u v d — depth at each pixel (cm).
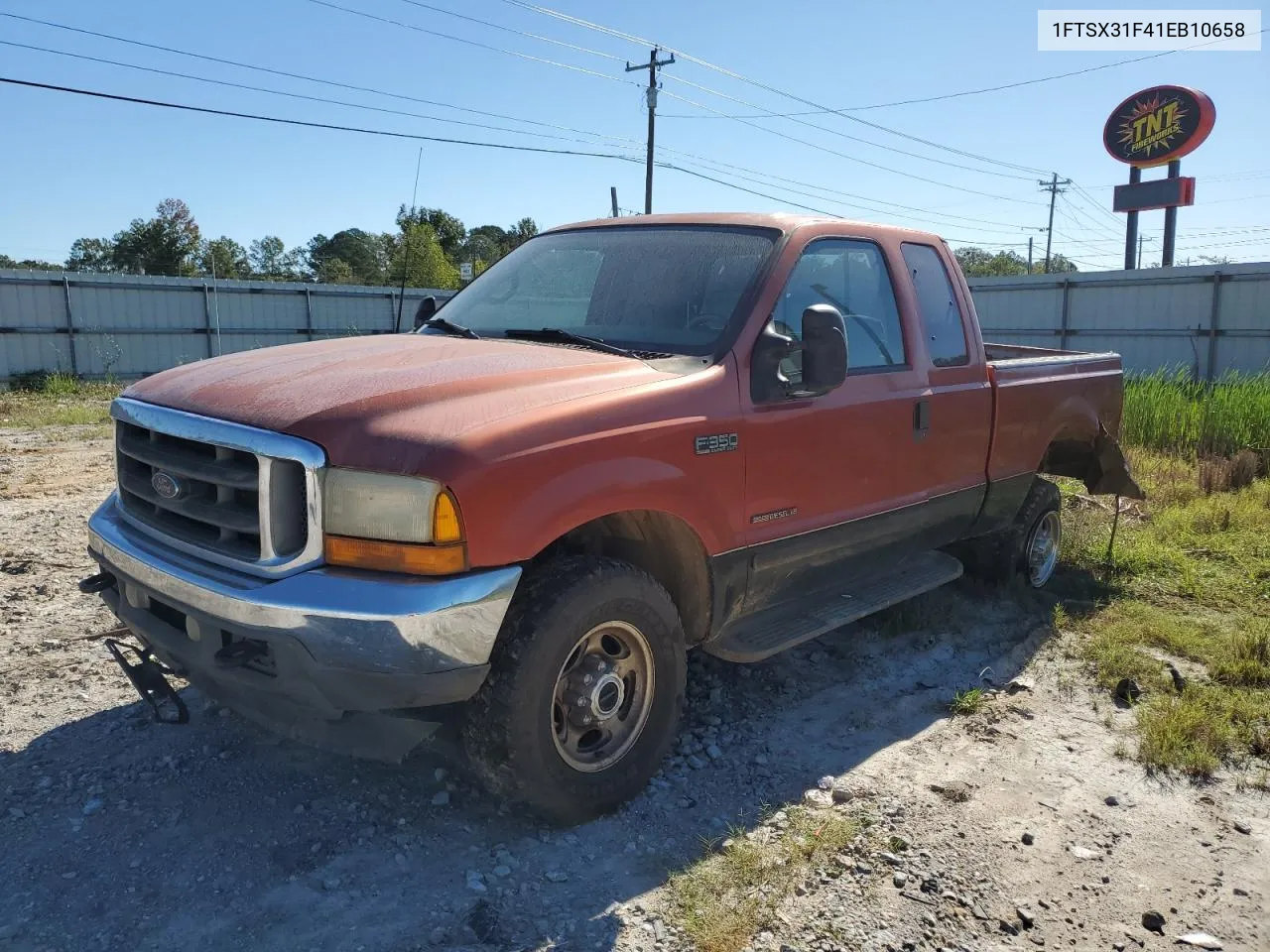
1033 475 563
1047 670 487
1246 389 1321
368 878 302
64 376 2297
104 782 350
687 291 396
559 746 319
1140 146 2636
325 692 283
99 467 1034
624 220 462
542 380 328
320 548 289
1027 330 2548
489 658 294
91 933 273
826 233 423
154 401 340
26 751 372
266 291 2703
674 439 337
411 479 280
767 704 439
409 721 306
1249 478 936
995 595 585
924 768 384
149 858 308
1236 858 329
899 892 303
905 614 534
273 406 304
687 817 344
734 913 289
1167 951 282
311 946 271
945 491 485
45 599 542
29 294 2275
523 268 461
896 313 460
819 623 416
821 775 376
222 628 293
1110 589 616
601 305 411
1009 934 287
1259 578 639
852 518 423
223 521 304
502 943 275
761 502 376
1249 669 470
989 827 342
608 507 317
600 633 332
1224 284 2159
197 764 364
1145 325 2309
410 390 308
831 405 404
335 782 354
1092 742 410
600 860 316
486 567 288
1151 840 338
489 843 322
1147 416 1231
